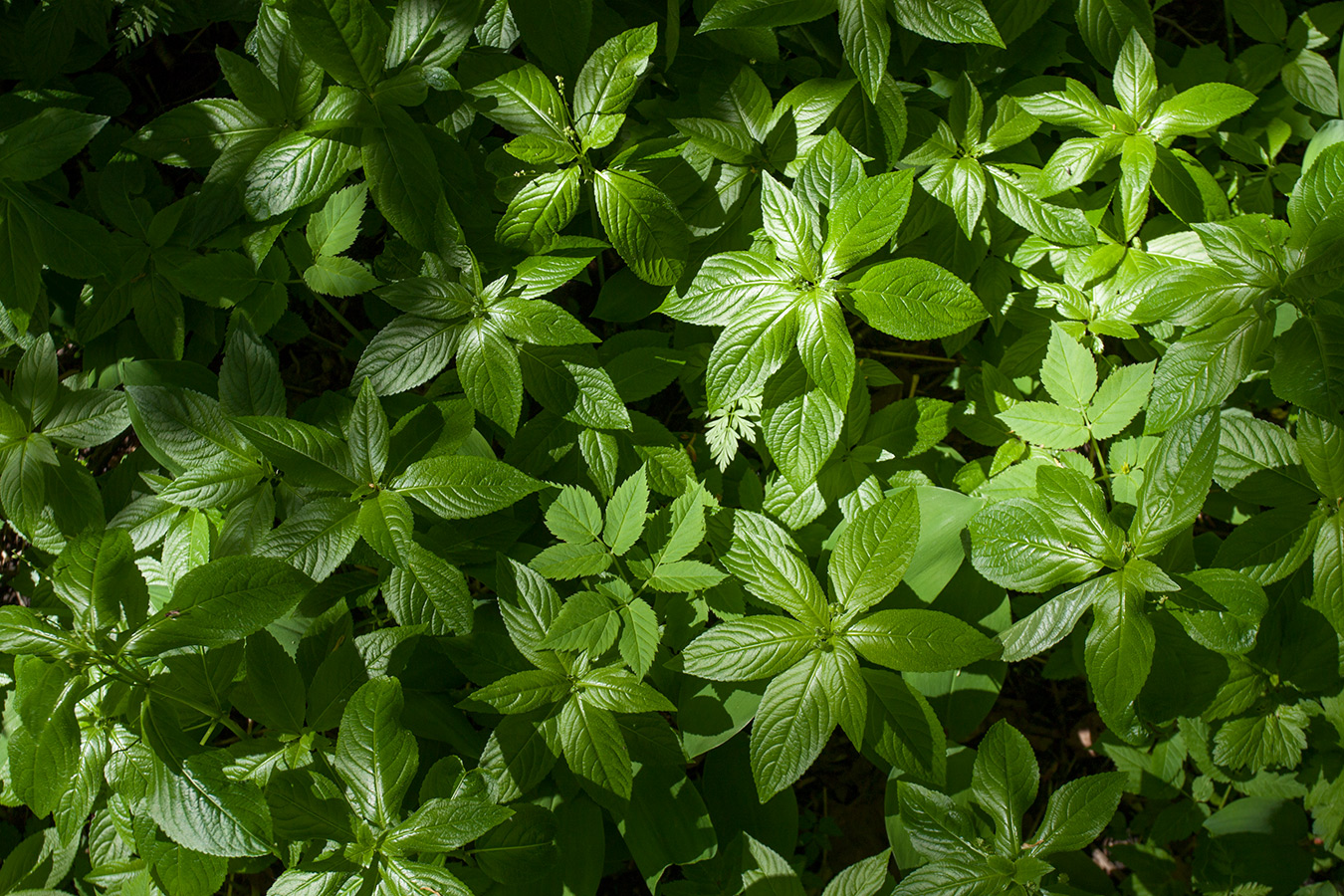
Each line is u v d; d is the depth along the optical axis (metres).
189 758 1.04
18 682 1.03
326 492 1.11
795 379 1.11
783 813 1.14
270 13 1.12
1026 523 1.10
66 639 1.04
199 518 1.13
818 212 1.10
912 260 1.09
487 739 1.13
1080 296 1.16
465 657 1.11
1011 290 1.17
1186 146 1.21
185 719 1.10
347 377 1.26
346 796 1.06
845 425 1.14
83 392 1.13
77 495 1.13
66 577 1.04
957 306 1.08
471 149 1.16
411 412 1.09
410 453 1.09
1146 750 1.16
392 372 1.10
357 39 1.09
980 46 1.16
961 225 1.15
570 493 1.11
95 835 1.10
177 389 1.10
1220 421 1.11
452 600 1.09
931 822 1.09
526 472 1.13
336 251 1.13
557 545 1.11
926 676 1.14
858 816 1.21
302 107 1.12
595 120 1.11
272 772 1.07
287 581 1.06
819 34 1.17
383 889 1.05
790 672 1.09
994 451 1.24
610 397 1.11
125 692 1.06
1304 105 1.22
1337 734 1.12
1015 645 1.11
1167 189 1.14
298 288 1.18
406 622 1.09
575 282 1.25
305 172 1.11
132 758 1.05
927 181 1.15
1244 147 1.20
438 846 1.05
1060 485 1.10
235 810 1.04
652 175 1.14
